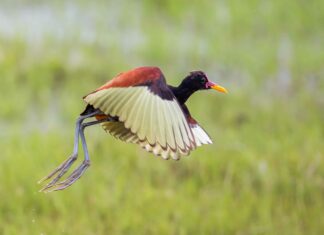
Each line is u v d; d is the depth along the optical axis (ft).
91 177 45.42
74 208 42.86
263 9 67.36
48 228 40.88
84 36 62.39
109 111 24.66
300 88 59.26
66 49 59.41
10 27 62.39
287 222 43.04
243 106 55.77
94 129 50.11
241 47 63.31
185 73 59.36
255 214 43.96
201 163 47.32
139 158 47.39
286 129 53.21
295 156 48.52
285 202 45.01
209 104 55.57
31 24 63.16
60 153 46.75
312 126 53.36
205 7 67.36
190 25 65.72
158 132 24.08
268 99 57.52
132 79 24.94
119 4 67.41
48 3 66.49
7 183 44.14
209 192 45.37
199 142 28.09
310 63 61.77
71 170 45.65
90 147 47.60
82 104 53.42
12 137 48.91
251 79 59.57
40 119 52.31
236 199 45.14
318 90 59.36
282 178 46.65
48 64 56.75
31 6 65.87
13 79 55.06
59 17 64.59
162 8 67.56
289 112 56.03
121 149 47.96
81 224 41.42
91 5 66.74
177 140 24.03
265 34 65.36
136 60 60.23
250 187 46.01
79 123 28.02
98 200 43.29
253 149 49.75
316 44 64.80
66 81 56.24
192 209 43.29
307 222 43.52
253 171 47.21
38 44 59.57
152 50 60.90
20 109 52.85
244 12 66.49
